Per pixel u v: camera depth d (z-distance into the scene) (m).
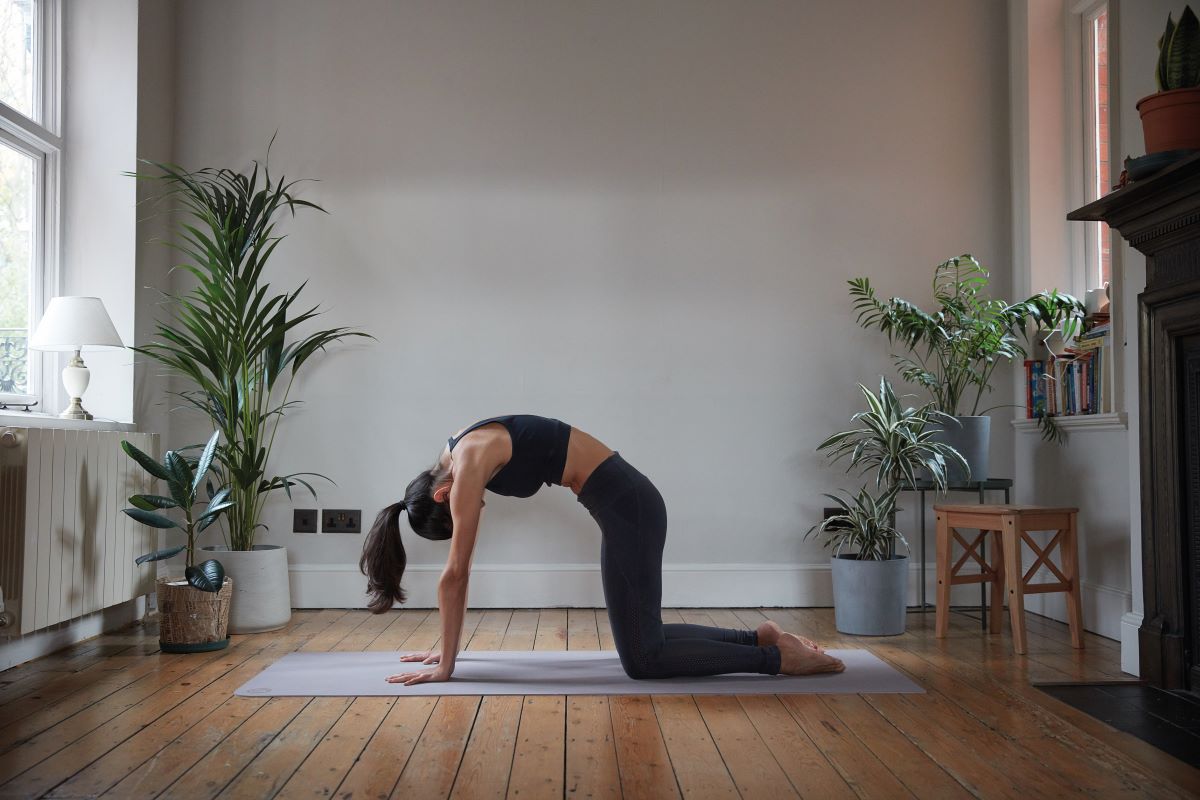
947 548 3.56
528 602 4.16
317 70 4.29
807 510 4.24
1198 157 2.42
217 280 3.69
